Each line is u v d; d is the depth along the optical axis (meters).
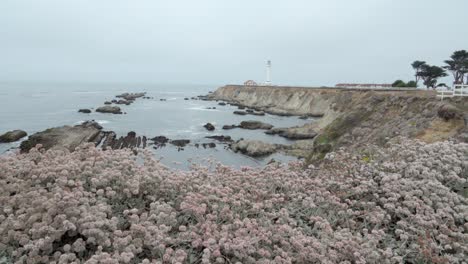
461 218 4.88
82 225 3.37
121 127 44.53
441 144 6.88
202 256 3.52
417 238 4.22
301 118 61.09
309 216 4.88
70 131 32.62
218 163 6.36
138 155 5.73
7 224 3.54
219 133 42.81
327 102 62.44
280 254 3.71
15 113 58.34
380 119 21.33
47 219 3.51
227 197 4.56
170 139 36.81
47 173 4.40
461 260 4.00
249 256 3.56
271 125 48.34
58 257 3.31
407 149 6.80
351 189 5.52
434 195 5.07
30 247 3.09
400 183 5.49
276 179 5.50
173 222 4.01
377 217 4.50
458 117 16.06
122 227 4.06
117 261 2.98
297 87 83.38
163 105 85.19
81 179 4.55
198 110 73.19
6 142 33.50
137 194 4.70
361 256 3.64
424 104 19.86
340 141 20.73
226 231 3.81
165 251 3.50
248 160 29.12
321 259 3.47
